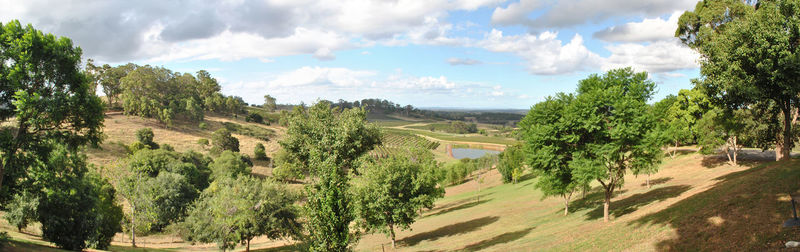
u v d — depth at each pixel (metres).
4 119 22.44
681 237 18.41
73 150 26.30
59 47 23.12
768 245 14.09
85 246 28.95
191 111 126.38
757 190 19.56
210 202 37.16
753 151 52.53
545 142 31.19
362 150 39.97
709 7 38.91
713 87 32.53
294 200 38.09
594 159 28.86
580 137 30.12
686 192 30.03
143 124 110.19
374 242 43.81
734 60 28.50
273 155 106.88
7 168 22.91
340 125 36.81
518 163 80.19
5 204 25.81
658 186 40.25
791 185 18.25
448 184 107.62
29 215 25.81
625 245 20.59
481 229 40.44
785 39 24.42
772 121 36.66
